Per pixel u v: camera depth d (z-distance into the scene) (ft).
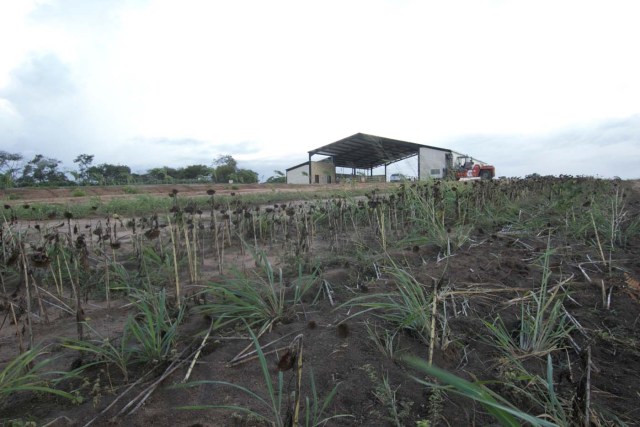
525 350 7.50
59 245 13.08
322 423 5.54
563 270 12.06
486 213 22.30
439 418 5.62
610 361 7.22
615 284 10.39
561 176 39.78
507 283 10.93
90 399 6.17
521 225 18.45
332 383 6.51
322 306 9.77
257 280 11.37
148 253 14.15
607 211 20.10
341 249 16.42
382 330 8.22
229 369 6.96
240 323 8.96
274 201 39.88
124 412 5.80
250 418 5.56
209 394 6.25
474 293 10.06
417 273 11.42
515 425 3.22
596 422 5.32
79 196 55.16
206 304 9.80
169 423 5.59
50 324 9.53
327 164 120.98
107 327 9.20
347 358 7.19
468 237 16.39
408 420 5.66
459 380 2.81
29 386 5.77
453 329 8.21
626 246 14.73
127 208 33.81
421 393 6.25
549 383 5.25
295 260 13.55
